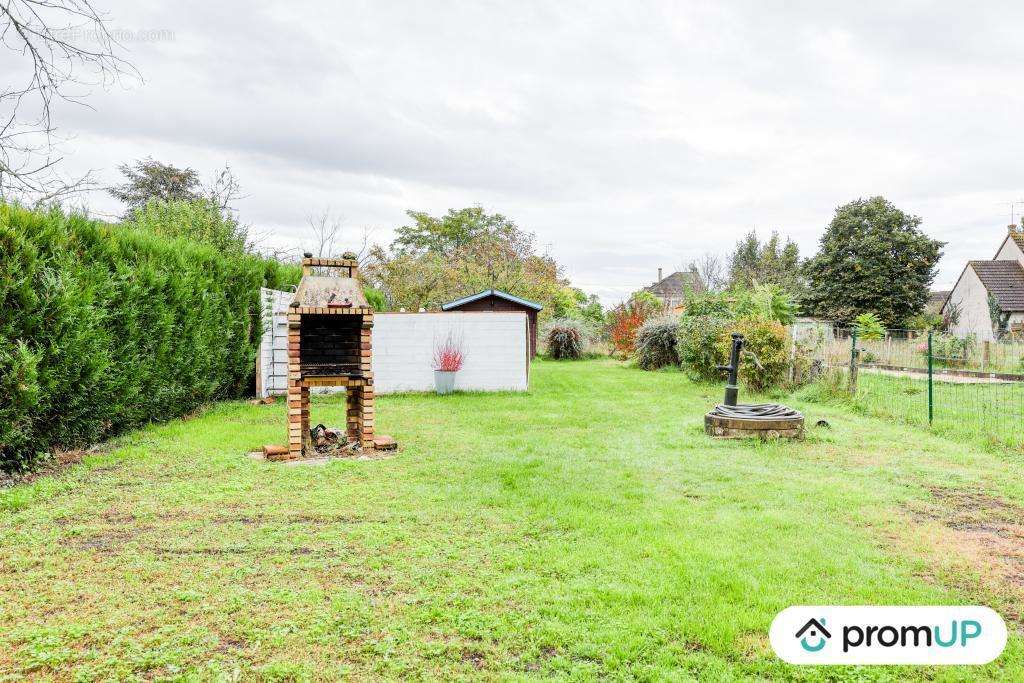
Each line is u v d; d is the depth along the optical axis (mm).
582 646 2822
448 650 2807
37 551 3934
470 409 10789
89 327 6559
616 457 6844
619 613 3137
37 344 5945
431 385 13555
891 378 16109
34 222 6137
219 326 10445
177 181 23062
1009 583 3584
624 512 4816
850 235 41250
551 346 25406
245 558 3871
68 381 6312
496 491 5391
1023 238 34031
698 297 19344
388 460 6641
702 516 4730
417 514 4758
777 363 13562
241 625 3018
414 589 3424
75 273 6512
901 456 7008
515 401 11969
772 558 3867
